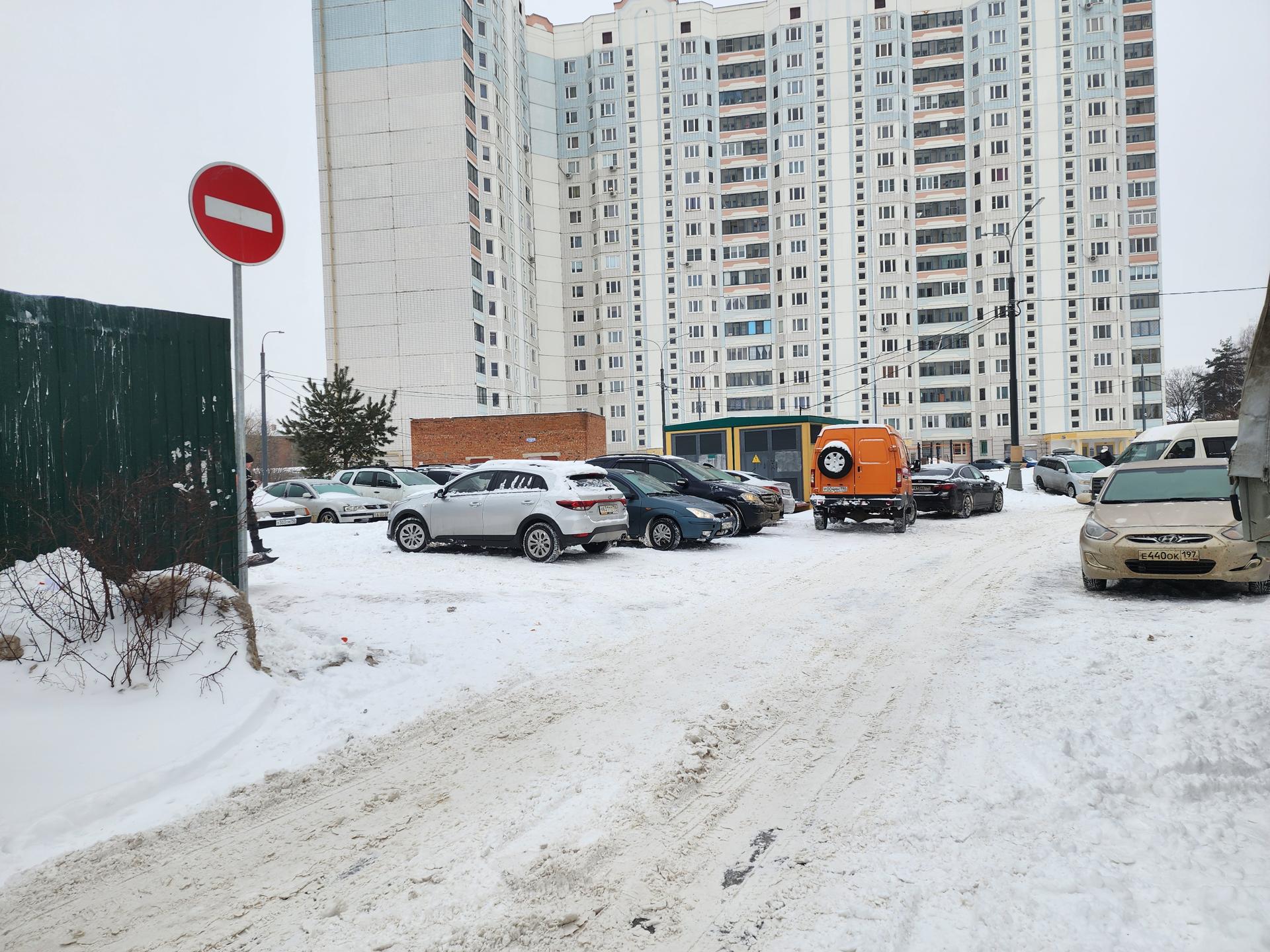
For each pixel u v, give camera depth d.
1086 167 74.94
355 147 66.88
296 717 5.21
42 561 5.33
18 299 5.57
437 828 3.75
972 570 11.73
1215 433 16.56
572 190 85.81
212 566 6.75
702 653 7.07
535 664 6.68
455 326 65.81
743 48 83.19
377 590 9.88
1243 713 4.71
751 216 82.75
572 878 3.25
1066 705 5.19
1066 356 75.62
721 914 2.97
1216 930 2.64
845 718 5.23
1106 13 74.38
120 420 6.13
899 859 3.31
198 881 3.30
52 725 4.46
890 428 17.47
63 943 2.88
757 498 16.97
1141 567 8.77
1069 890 2.96
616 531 13.20
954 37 78.56
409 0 65.69
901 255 78.12
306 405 42.41
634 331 83.62
